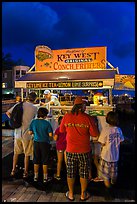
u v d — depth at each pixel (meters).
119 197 3.53
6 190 3.83
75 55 5.37
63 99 5.59
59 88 4.86
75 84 4.76
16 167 4.62
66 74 5.19
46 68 5.59
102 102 4.91
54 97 5.26
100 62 5.20
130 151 5.02
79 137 3.38
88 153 3.43
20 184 4.07
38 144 4.05
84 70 5.29
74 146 3.38
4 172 4.63
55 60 5.53
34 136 4.10
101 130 4.04
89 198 3.51
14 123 4.34
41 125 4.03
